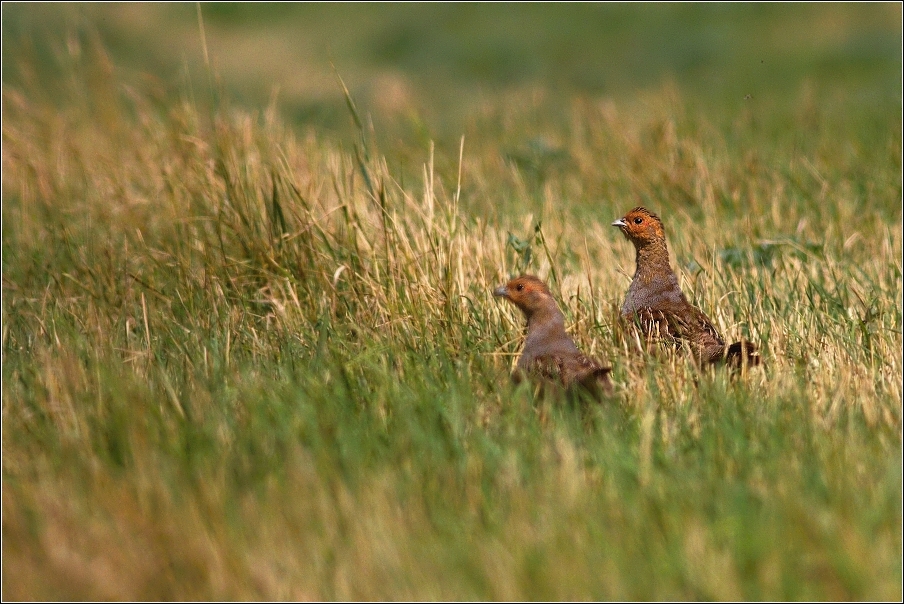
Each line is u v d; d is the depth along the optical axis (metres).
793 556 7.16
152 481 7.99
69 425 9.00
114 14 34.94
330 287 11.69
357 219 12.05
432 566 7.18
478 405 9.19
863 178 16.56
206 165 13.17
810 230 14.69
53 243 13.76
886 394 9.41
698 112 20.12
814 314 11.24
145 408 8.92
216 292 11.89
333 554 7.39
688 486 7.74
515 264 12.59
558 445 8.28
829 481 7.76
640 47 34.31
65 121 15.78
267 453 8.39
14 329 11.98
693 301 11.88
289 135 14.40
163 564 7.39
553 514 7.49
